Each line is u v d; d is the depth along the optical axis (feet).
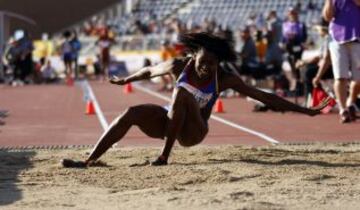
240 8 320.91
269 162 56.95
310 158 59.41
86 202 42.60
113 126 55.83
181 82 54.44
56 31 275.39
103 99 140.26
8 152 65.67
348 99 95.30
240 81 55.06
